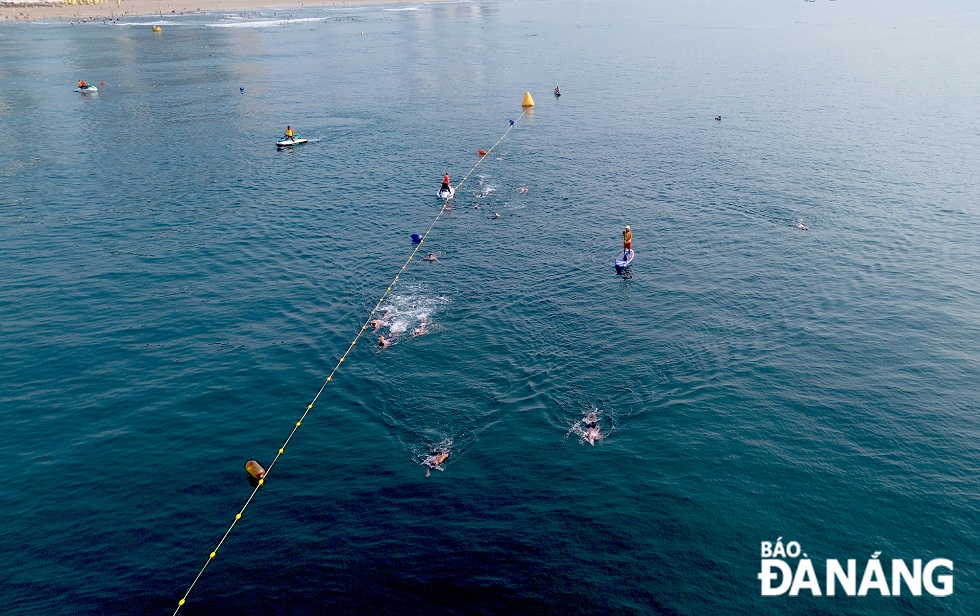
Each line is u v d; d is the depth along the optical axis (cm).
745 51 15738
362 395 3647
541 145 8425
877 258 5150
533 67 14350
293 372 3862
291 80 13075
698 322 4281
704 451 3166
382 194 6794
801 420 3366
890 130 8675
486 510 2878
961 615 2384
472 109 10519
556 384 3684
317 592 2527
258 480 3069
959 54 14438
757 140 8425
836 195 6469
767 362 3853
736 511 2836
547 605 2458
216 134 9144
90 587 2580
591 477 3038
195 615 2455
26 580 2611
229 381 3797
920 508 2830
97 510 2938
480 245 5531
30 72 13788
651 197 6556
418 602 2477
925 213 5988
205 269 5194
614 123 9488
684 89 11694
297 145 8594
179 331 4331
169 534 2806
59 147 8462
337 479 3072
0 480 3100
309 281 4972
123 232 5897
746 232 5678
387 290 4791
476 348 4041
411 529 2792
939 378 3688
